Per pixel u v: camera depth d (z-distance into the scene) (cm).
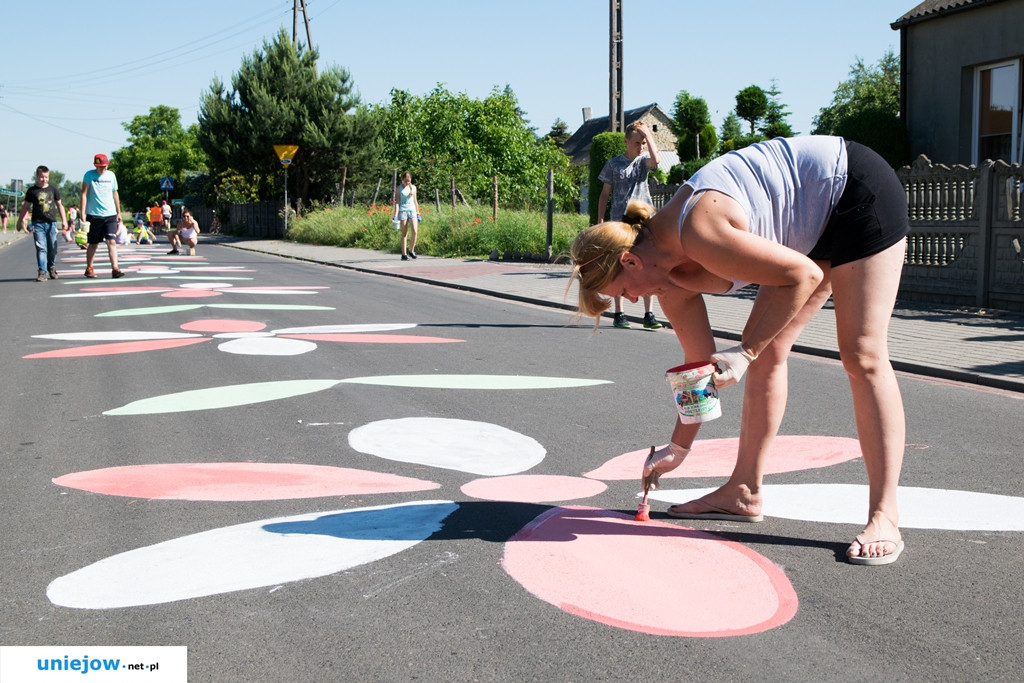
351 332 912
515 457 452
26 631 267
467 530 344
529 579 298
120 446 478
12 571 312
